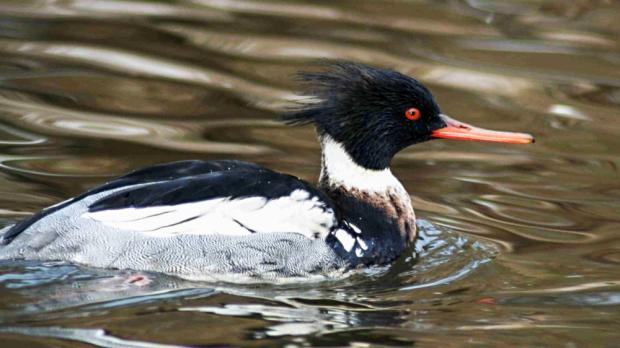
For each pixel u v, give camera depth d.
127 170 14.84
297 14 20.95
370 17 20.92
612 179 15.45
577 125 17.09
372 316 11.21
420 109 13.16
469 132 13.28
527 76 18.53
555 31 20.42
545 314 11.39
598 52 19.48
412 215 13.42
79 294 11.20
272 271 12.02
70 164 14.95
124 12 20.94
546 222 14.12
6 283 11.23
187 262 11.80
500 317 11.27
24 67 18.30
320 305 11.48
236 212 11.98
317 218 12.30
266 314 11.09
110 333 10.41
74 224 11.64
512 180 15.48
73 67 18.44
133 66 18.55
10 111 16.64
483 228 13.91
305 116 13.16
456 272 12.59
